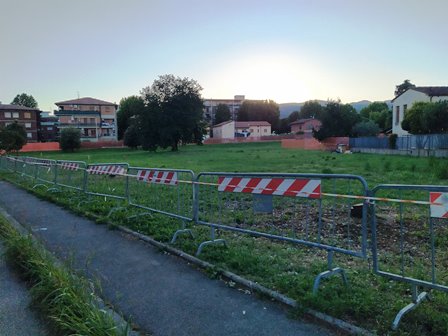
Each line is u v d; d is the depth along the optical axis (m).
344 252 4.17
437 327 3.26
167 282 4.69
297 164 26.67
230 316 3.74
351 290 4.09
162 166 25.94
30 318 3.76
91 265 5.42
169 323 3.65
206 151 57.78
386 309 3.62
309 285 4.21
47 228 7.83
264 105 136.38
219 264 5.08
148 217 8.04
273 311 3.81
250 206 9.04
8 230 6.24
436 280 4.39
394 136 43.25
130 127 75.44
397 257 5.38
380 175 17.28
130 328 3.47
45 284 4.00
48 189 12.98
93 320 3.04
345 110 63.19
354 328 3.30
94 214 8.87
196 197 6.23
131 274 5.02
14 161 20.75
